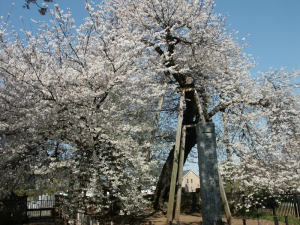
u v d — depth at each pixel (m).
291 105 9.32
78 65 6.61
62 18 6.21
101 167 5.98
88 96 5.61
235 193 9.38
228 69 9.85
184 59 9.22
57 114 5.26
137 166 6.36
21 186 6.20
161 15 9.18
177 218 7.41
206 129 5.80
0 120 4.91
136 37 6.67
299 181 8.52
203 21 9.61
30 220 9.23
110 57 6.43
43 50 6.62
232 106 9.39
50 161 5.69
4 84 5.54
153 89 8.23
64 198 6.33
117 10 8.91
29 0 4.11
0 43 5.72
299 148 8.49
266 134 9.03
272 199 8.79
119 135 6.46
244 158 8.69
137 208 6.42
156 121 8.71
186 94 9.48
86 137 5.68
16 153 5.25
